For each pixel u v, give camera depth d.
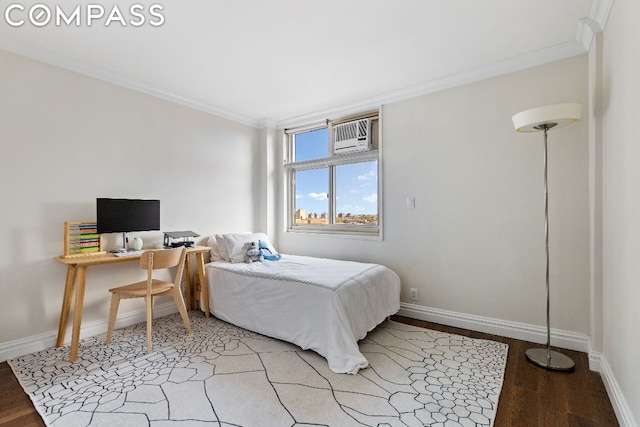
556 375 2.04
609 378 1.83
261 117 4.17
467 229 2.87
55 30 2.17
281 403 1.73
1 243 2.26
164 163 3.24
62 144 2.55
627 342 1.56
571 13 2.00
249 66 2.71
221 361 2.22
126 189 2.94
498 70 2.68
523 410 1.69
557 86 2.46
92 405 1.71
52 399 1.77
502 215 2.70
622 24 1.63
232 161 3.94
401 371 2.09
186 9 1.94
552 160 2.48
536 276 2.55
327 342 2.22
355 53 2.50
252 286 2.78
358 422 1.58
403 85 3.12
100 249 2.72
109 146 2.83
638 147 1.41
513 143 2.64
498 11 1.97
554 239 2.48
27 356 2.30
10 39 2.26
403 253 3.25
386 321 3.08
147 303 2.41
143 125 3.07
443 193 3.00
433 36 2.26
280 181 4.34
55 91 2.51
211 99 3.50
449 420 1.60
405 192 3.23
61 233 2.54
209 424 1.56
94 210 2.73
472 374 2.05
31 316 2.39
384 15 2.01
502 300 2.70
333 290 2.29
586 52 2.35
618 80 1.71
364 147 3.57
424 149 3.12
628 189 1.55
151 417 1.61
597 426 1.57
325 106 3.74
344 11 1.96
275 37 2.26
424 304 3.12
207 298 3.19
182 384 1.92
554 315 2.48
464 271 2.89
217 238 3.55
